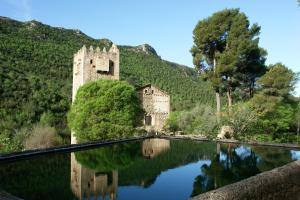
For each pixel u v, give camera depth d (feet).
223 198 36.45
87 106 171.73
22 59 379.96
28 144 154.20
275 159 114.42
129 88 179.22
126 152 129.29
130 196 64.08
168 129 242.58
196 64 205.26
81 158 109.40
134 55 579.48
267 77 179.73
